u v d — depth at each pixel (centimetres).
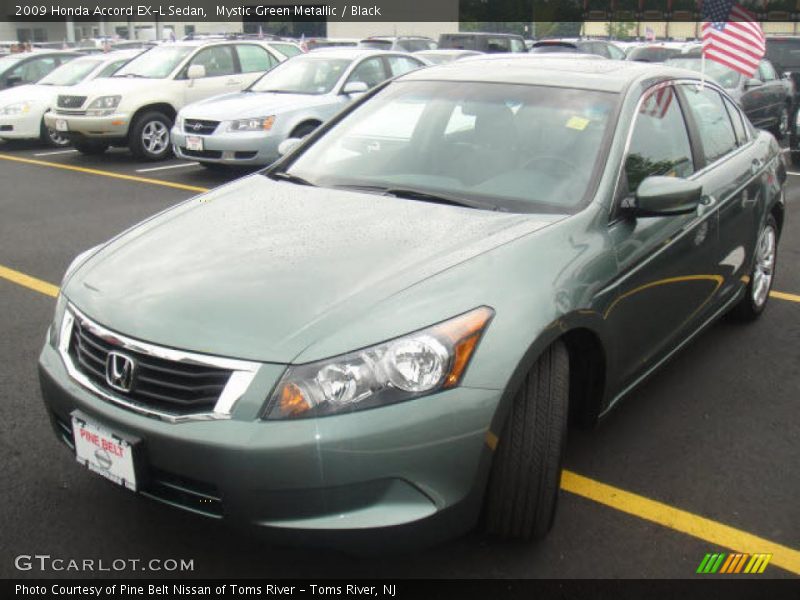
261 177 399
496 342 263
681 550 305
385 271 282
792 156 1207
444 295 268
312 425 244
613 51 1978
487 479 268
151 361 262
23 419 387
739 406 418
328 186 377
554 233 312
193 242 316
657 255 353
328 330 254
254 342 253
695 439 385
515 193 348
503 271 283
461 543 304
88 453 276
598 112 374
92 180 1054
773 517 328
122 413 263
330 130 426
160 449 255
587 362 324
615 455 370
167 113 1248
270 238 313
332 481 245
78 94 1206
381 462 246
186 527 309
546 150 364
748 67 612
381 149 396
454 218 327
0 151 1328
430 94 415
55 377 288
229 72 1312
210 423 249
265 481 245
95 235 756
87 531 306
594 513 326
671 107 415
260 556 296
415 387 251
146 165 1190
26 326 511
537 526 288
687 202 334
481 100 399
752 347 493
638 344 352
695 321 421
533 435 277
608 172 345
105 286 293
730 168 448
